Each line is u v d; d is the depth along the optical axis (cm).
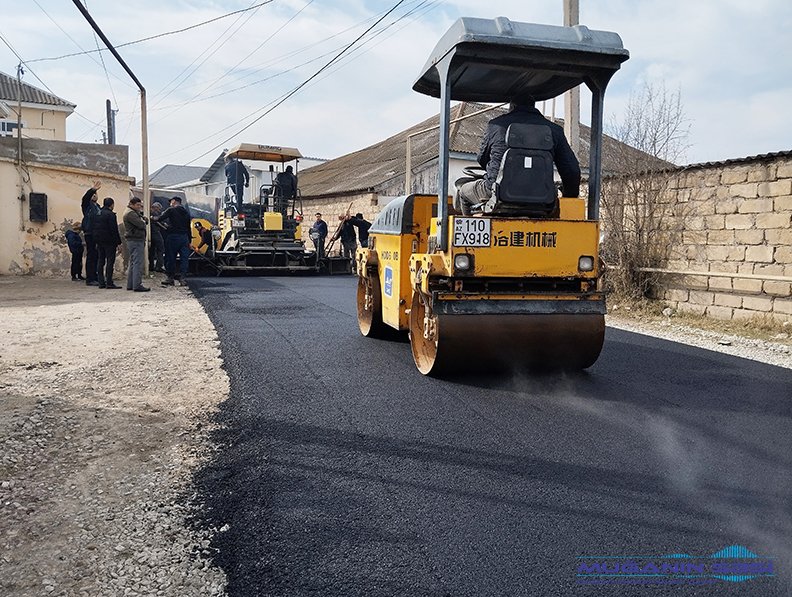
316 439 436
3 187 1487
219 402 514
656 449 425
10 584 277
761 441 443
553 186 559
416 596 266
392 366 637
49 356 654
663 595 268
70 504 348
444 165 553
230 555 298
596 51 543
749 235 960
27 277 1481
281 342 748
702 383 595
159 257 1639
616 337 841
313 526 322
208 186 4591
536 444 431
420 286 576
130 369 611
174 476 382
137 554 300
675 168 1066
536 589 271
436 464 396
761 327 920
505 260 549
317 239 1853
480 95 682
